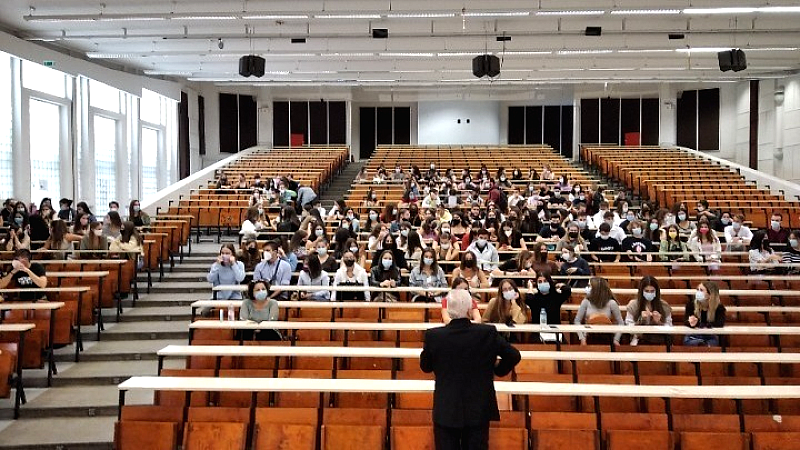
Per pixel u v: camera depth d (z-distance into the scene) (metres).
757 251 12.11
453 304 4.62
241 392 6.14
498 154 29.36
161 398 6.11
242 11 16.28
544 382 6.01
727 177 24.70
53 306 7.96
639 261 12.15
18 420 7.35
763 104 27.69
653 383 6.21
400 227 13.44
